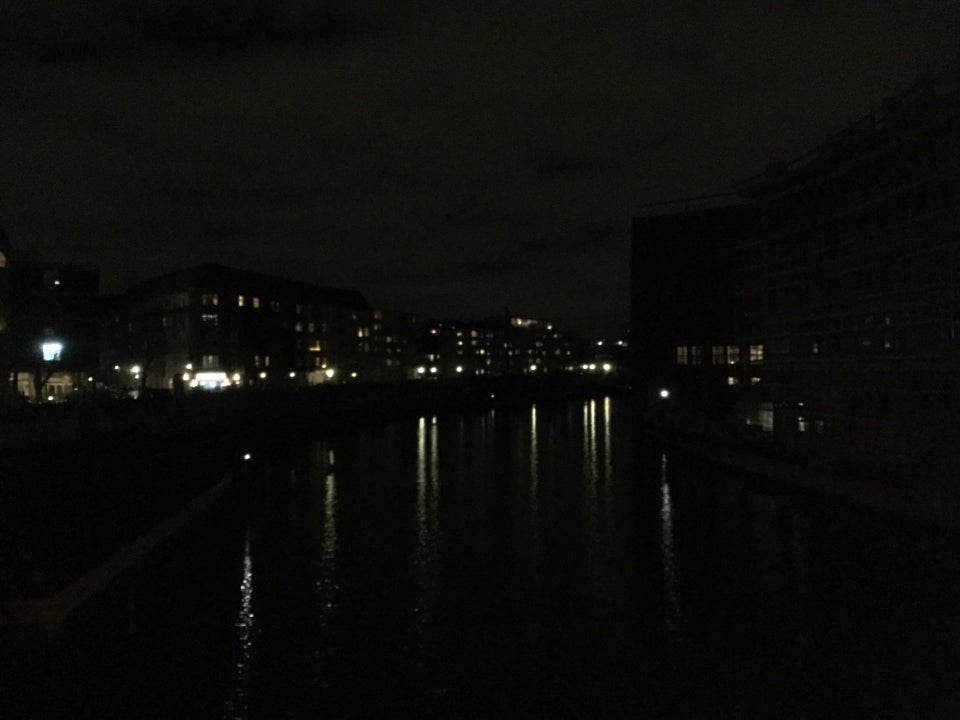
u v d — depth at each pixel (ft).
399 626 80.48
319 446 245.04
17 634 59.67
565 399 545.44
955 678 65.36
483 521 130.93
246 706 62.90
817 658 70.13
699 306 229.04
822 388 146.20
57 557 76.79
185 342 328.49
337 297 444.96
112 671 70.49
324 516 136.05
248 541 118.32
